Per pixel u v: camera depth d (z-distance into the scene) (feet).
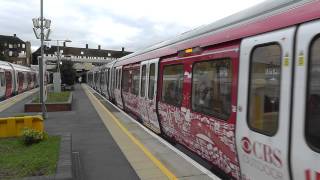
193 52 27.22
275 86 16.40
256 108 17.93
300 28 14.96
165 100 34.91
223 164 22.13
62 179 20.81
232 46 20.80
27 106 62.34
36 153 27.17
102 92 112.88
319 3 14.24
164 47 36.91
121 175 22.82
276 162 16.14
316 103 13.91
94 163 25.77
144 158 26.66
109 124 44.47
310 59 14.29
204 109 24.89
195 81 26.76
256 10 19.03
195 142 26.86
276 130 16.14
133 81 54.54
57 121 48.42
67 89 147.54
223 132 21.62
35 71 188.65
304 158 14.37
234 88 20.17
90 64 308.81
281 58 15.94
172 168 23.82
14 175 21.85
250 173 18.65
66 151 27.50
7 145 30.55
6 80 104.47
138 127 41.45
